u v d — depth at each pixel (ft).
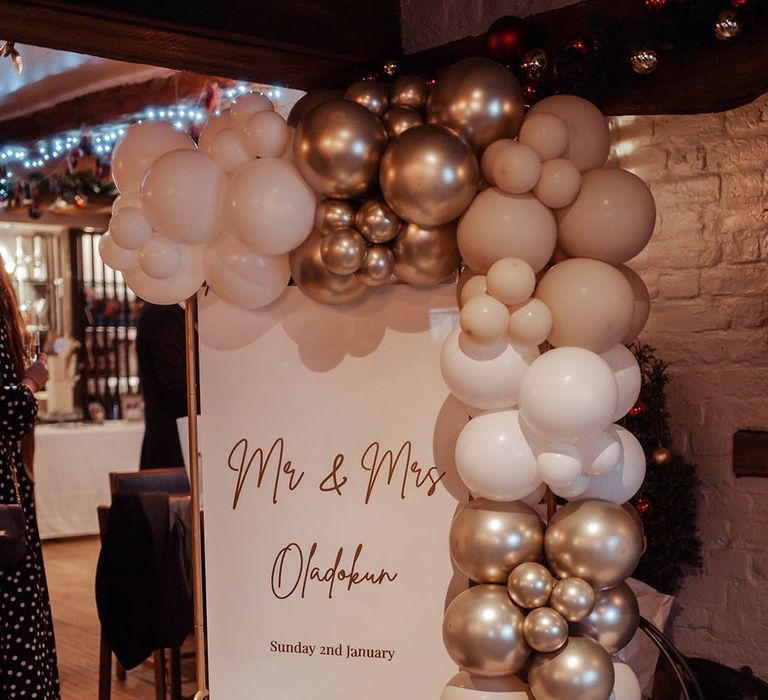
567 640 6.37
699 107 7.52
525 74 7.94
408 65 8.96
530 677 6.42
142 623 11.16
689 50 7.45
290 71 9.52
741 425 9.86
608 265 6.46
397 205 6.38
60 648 15.44
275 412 7.40
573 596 6.23
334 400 7.31
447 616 6.59
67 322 27.48
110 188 21.65
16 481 9.75
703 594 10.18
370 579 7.25
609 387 6.06
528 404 6.09
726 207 9.93
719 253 9.99
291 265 6.97
